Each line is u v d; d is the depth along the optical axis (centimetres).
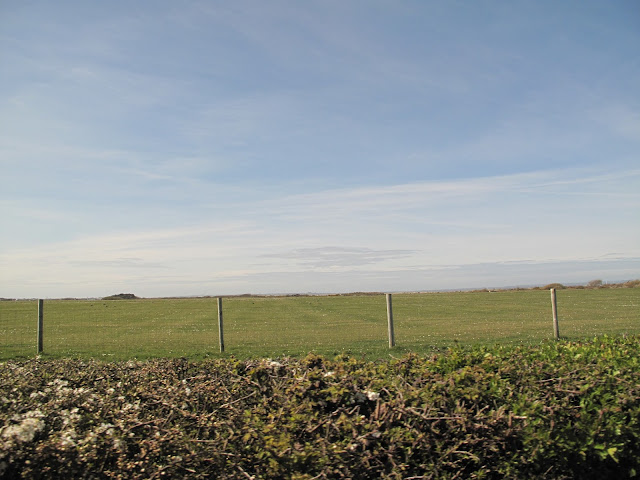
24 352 1502
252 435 420
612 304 3356
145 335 1978
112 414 488
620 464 504
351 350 1448
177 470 398
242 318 2820
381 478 409
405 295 5519
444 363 651
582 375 570
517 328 1998
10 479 380
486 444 447
